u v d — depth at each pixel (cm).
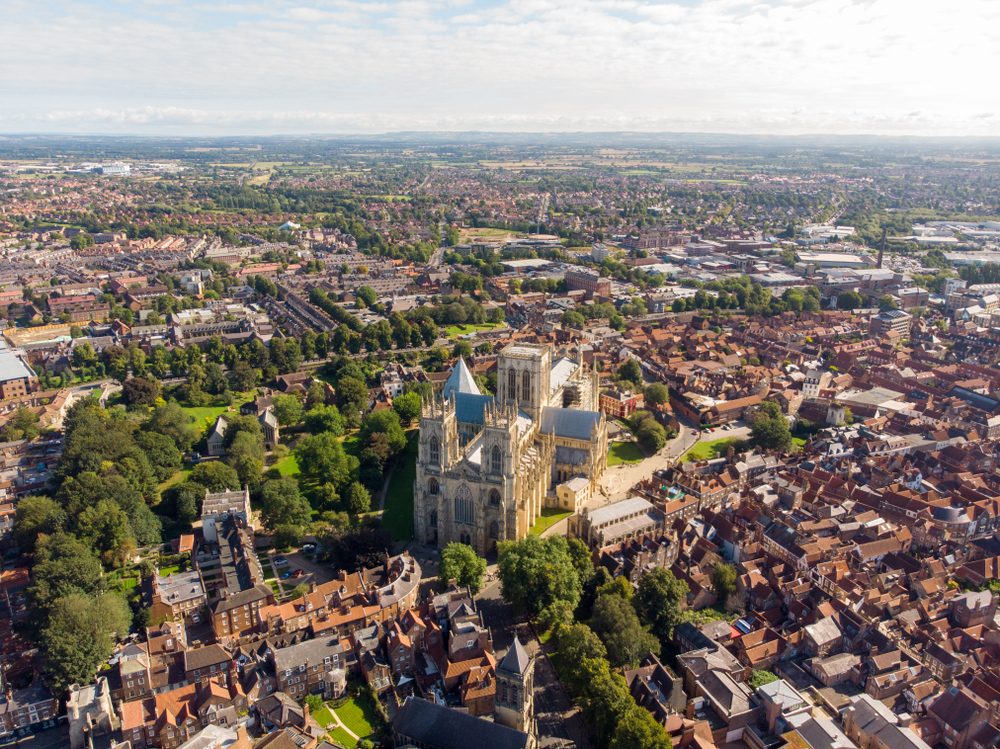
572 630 18288
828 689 18250
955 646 19475
